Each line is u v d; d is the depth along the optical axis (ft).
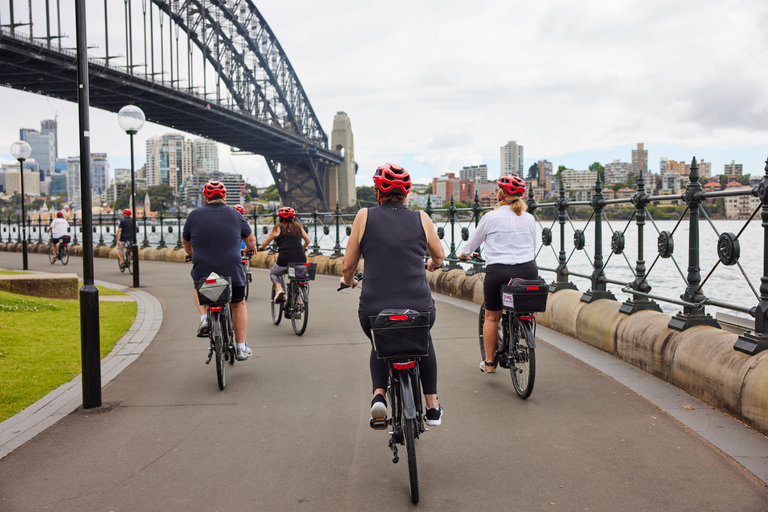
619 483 10.79
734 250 14.84
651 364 17.40
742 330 23.20
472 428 13.65
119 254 56.13
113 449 12.79
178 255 70.23
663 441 12.60
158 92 193.98
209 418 14.70
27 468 11.87
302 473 11.54
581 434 13.12
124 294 39.47
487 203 64.18
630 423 13.67
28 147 59.47
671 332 16.89
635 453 12.05
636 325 18.49
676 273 50.34
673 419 13.84
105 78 171.94
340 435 13.47
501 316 17.11
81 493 10.81
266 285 44.16
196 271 18.56
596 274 22.59
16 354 20.31
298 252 26.55
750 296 36.68
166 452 12.61
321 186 337.31
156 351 22.33
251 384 17.65
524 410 14.75
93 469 11.80
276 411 15.17
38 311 28.66
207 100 220.64
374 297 11.21
